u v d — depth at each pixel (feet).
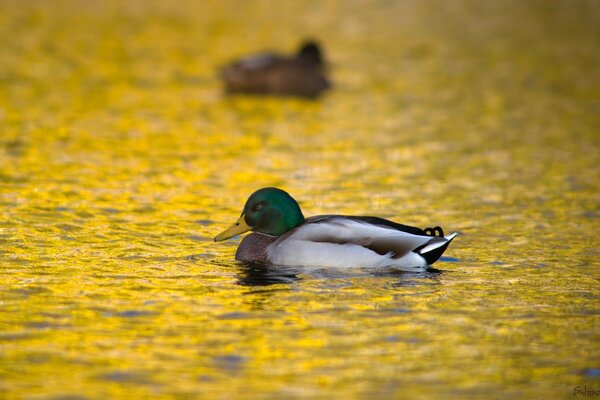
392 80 102.47
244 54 117.80
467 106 88.48
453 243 46.98
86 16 144.25
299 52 105.70
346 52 121.08
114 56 112.68
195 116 83.25
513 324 35.17
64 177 60.44
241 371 30.81
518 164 66.18
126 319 35.35
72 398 28.78
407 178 62.18
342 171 64.13
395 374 30.71
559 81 100.99
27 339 33.32
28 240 46.34
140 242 46.62
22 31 127.75
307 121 82.23
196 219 51.57
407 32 137.28
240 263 42.65
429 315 36.01
